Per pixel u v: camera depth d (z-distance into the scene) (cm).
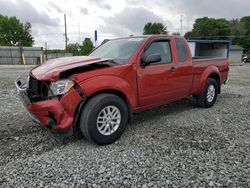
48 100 346
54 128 351
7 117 526
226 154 349
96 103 360
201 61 574
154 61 418
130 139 404
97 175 296
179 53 510
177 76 498
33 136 417
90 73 364
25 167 315
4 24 7594
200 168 310
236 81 1237
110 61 407
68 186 275
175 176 293
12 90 884
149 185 276
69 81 346
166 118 522
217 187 271
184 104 647
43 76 355
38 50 3812
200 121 502
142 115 545
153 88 450
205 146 376
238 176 292
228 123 490
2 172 303
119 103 388
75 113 355
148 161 329
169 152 355
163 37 483
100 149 367
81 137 412
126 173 300
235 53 5531
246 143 389
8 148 371
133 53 428
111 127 385
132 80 411
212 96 617
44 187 273
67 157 341
